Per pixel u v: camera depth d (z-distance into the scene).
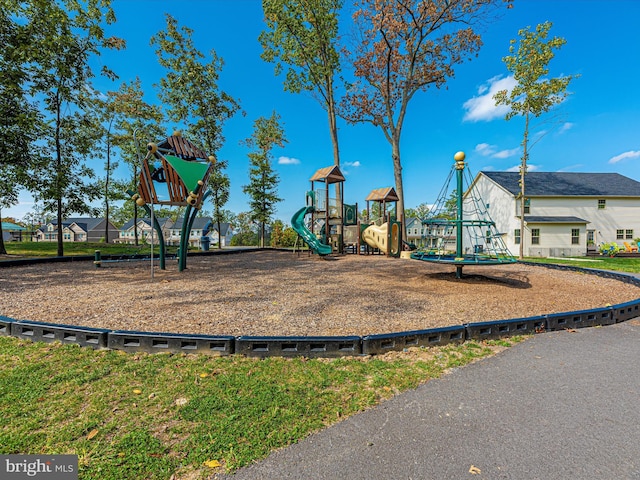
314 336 3.13
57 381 2.38
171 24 18.05
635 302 4.76
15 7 10.54
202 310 4.35
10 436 1.76
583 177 29.12
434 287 6.38
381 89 19.20
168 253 14.44
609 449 1.76
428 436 1.86
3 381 2.36
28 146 11.45
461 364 2.90
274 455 1.68
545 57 16.47
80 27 12.16
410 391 2.39
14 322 3.29
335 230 18.03
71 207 13.27
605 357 3.12
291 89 19.92
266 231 33.72
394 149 17.97
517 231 24.06
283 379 2.50
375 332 3.58
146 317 3.97
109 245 20.52
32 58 10.88
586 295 5.95
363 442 1.80
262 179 26.31
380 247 15.29
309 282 6.91
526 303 5.12
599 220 25.44
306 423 1.95
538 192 25.22
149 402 2.13
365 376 2.61
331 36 18.34
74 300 4.89
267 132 26.64
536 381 2.59
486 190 28.05
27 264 9.62
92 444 1.72
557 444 1.80
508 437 1.86
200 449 1.70
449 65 18.36
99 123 19.30
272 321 3.89
